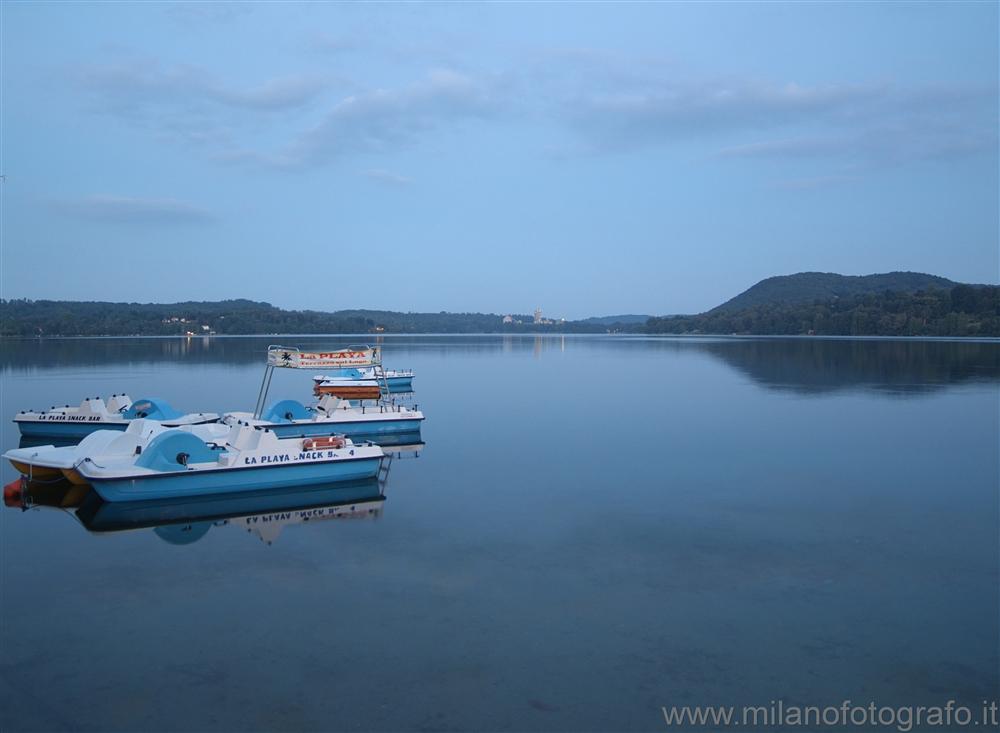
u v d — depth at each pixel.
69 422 29.66
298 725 8.84
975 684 9.88
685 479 22.16
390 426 30.84
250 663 10.32
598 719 8.99
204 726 8.81
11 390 49.38
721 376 62.22
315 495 20.30
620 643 10.96
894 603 12.50
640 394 47.91
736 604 12.44
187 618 11.81
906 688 9.77
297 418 30.09
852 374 62.78
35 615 11.97
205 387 52.59
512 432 31.97
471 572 13.95
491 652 10.64
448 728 8.80
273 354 32.91
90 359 85.69
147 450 19.34
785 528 16.92
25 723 8.88
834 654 10.69
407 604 12.37
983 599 12.68
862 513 18.23
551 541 15.95
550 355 105.06
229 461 19.56
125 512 18.53
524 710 9.17
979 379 56.81
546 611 12.09
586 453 26.66
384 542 15.93
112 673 10.05
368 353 34.25
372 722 8.90
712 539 16.08
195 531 16.97
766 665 10.35
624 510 18.56
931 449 27.12
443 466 24.30
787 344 138.50
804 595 12.84
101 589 13.11
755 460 25.16
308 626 11.49
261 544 15.85
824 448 27.39
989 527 17.00
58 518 18.27
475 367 77.00
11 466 24.84
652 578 13.62
